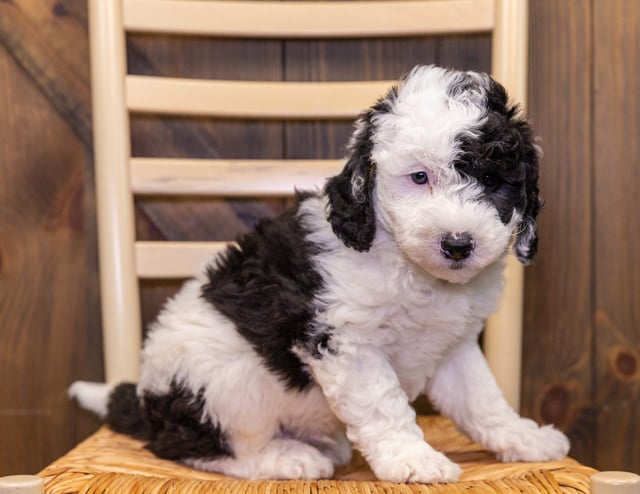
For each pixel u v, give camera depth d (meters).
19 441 1.09
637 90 1.08
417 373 0.86
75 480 0.75
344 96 1.03
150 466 0.84
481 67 1.09
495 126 0.77
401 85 0.82
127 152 1.00
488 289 0.85
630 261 1.09
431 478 0.77
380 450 0.80
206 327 0.86
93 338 1.09
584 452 1.11
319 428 0.89
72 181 1.09
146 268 1.01
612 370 1.10
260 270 0.85
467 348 0.88
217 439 0.86
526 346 1.11
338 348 0.81
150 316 1.10
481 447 0.90
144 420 0.90
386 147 0.79
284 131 1.11
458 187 0.77
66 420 1.10
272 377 0.85
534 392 1.11
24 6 1.07
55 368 1.09
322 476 0.84
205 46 1.10
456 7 1.01
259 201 1.10
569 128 1.09
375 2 1.02
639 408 1.10
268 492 0.73
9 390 1.09
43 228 1.09
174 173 1.01
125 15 1.00
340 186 0.81
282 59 1.10
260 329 0.83
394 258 0.81
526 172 0.79
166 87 1.01
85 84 1.08
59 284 1.09
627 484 0.69
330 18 1.03
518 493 0.72
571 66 1.08
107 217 0.99
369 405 0.81
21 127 1.08
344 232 0.81
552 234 1.10
